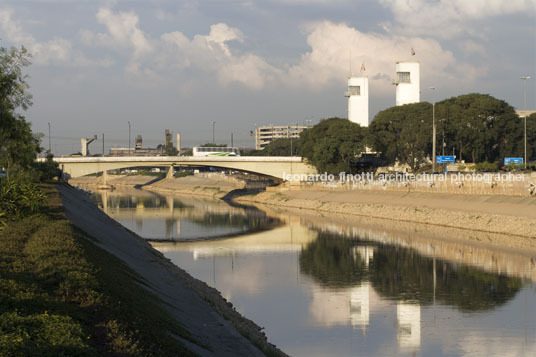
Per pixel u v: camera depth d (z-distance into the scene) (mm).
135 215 159000
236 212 168500
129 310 31141
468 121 165625
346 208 162375
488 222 112875
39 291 30141
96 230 73812
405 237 108500
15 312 25047
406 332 52125
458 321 55250
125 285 38625
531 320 55125
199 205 195500
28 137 69438
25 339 22312
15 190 71125
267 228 128875
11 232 50188
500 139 174875
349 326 54188
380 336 51219
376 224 131500
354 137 184000
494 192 124062
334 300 63594
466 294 65000
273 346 43906
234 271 80000
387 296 64812
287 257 91000
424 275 74938
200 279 74375
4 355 20453
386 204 150750
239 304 61938
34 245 43312
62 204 83812
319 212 166625
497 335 51188
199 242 108438
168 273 63844
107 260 46938
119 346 25062
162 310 36656
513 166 147250
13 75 52031
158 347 27109
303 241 107812
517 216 108812
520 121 176625
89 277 34406
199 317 43781
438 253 90188
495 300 62281
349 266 82375
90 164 190750
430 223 126938
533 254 86938
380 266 81625
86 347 23172
